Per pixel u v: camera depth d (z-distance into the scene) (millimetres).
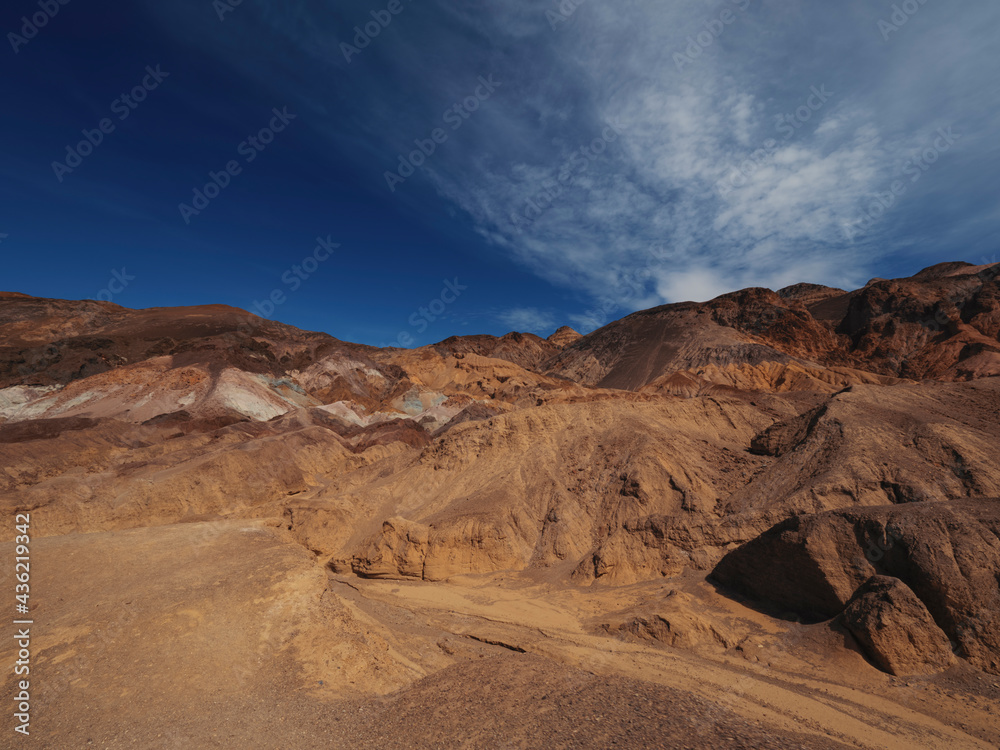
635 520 33031
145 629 17984
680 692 15773
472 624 27375
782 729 15523
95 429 69500
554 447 46344
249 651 17828
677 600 25781
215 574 22734
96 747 12711
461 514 39062
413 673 19844
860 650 19688
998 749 14523
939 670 18250
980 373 82562
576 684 16219
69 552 26422
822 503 28750
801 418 40094
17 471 53188
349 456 77188
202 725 13914
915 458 29797
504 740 12703
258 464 60469
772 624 23078
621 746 12055
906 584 20734
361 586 35438
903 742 14977
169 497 49562
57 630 17562
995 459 28125
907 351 111125
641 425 44938
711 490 36688
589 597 29359
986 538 19859
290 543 29609
